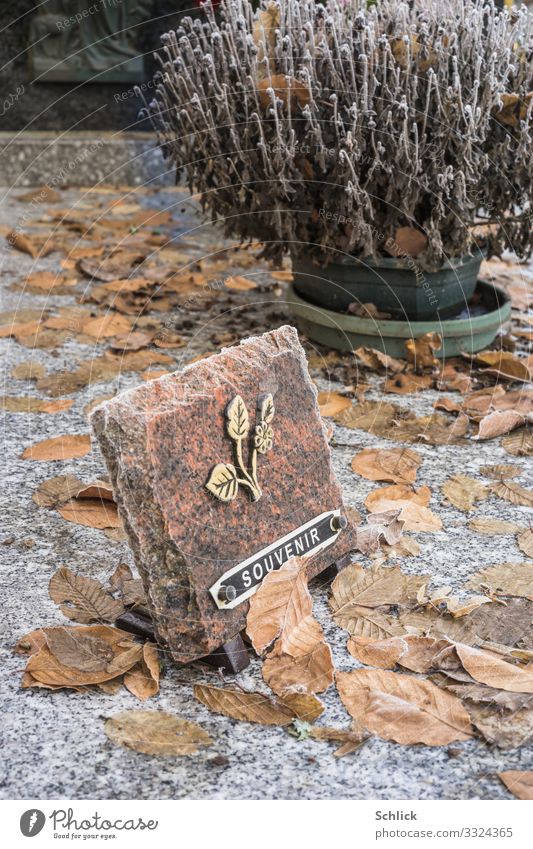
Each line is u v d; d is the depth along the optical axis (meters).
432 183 2.09
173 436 1.16
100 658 1.22
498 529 1.59
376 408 2.08
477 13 2.08
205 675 1.21
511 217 2.26
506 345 2.47
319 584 1.42
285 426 1.32
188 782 1.03
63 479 1.75
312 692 1.16
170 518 1.14
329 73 2.09
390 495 1.70
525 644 1.26
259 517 1.26
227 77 2.11
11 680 1.21
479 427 1.96
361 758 1.07
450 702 1.14
